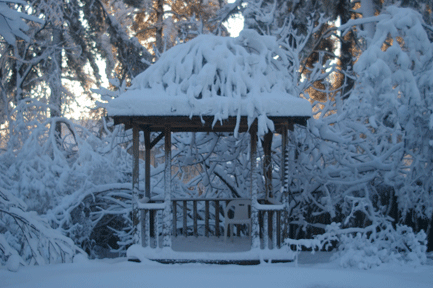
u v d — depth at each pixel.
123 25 18.91
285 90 6.56
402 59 7.22
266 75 6.47
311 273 5.15
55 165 9.00
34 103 10.62
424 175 7.65
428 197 7.54
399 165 8.39
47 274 5.23
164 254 6.01
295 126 9.15
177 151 10.49
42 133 9.37
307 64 14.28
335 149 9.32
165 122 6.16
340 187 9.48
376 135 8.67
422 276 5.02
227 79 6.04
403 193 8.07
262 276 4.97
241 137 9.85
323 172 9.37
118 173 10.24
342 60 13.48
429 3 13.09
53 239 6.11
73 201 8.88
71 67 15.45
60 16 12.66
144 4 18.06
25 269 5.52
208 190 10.57
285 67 7.09
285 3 13.35
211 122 6.11
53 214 8.52
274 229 6.19
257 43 6.75
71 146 10.58
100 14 15.12
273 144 9.81
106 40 16.36
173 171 13.24
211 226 10.71
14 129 9.56
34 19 5.49
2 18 5.38
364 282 4.71
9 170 8.84
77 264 5.82
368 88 7.45
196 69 6.30
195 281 4.73
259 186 10.16
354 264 5.73
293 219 10.20
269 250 6.08
